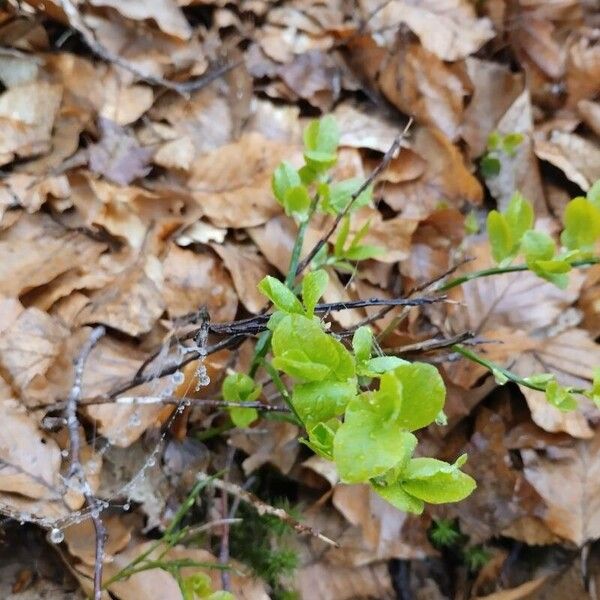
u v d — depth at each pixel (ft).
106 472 1.38
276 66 1.90
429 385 0.90
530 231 1.28
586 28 2.19
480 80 1.99
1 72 1.55
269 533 1.49
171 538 1.27
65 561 1.29
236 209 1.64
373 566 1.52
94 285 1.45
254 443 1.51
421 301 1.25
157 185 1.62
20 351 1.32
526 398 1.57
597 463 1.55
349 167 1.82
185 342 1.43
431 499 0.96
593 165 2.04
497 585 1.54
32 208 1.47
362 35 1.94
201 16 1.88
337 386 0.96
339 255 1.40
